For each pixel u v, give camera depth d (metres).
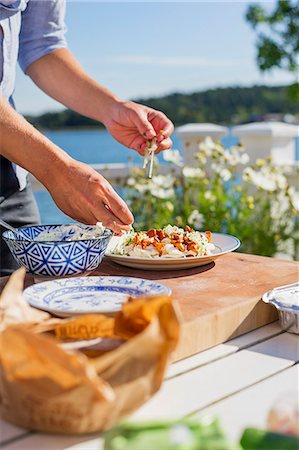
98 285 1.07
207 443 0.56
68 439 0.68
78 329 0.84
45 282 1.06
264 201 3.49
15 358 0.67
